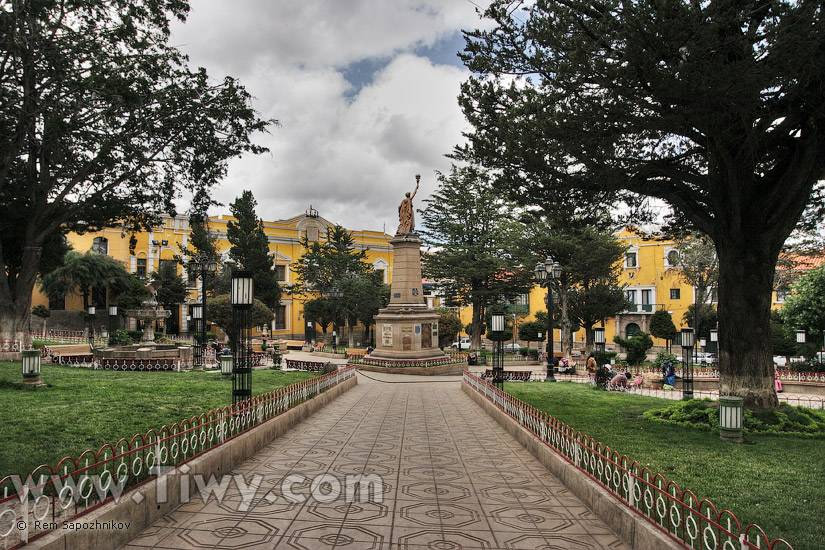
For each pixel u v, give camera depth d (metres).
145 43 16.27
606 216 12.10
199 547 4.42
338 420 10.90
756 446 8.16
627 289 42.22
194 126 17.88
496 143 10.11
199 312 20.02
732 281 10.09
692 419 9.99
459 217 36.50
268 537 4.66
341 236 46.22
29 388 10.88
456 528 5.00
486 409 12.35
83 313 37.25
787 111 8.47
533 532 4.95
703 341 34.03
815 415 10.03
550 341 19.86
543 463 7.37
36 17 13.79
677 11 6.57
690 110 7.70
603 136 8.78
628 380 20.09
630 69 7.43
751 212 9.92
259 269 42.44
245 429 7.79
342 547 4.50
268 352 27.72
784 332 27.67
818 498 5.77
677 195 10.84
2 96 13.22
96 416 8.30
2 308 17.06
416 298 25.95
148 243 43.50
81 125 15.99
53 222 17.83
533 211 11.58
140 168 18.23
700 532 4.48
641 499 5.11
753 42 7.06
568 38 8.31
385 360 24.33
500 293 36.47
